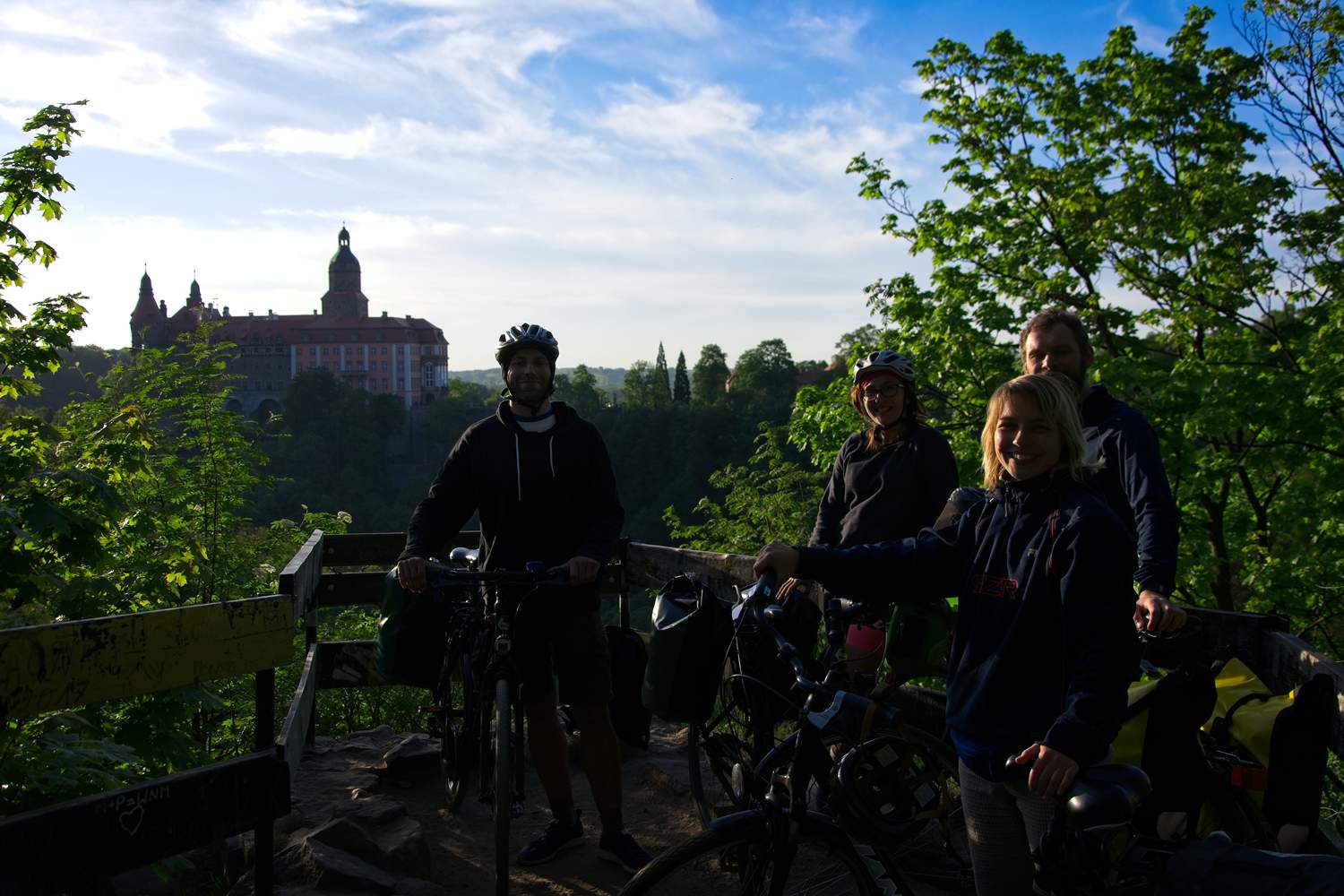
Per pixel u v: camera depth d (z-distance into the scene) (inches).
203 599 444.1
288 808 107.7
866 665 135.9
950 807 108.6
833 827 83.7
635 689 160.9
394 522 5590.6
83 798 91.4
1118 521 78.0
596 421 5954.7
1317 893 59.9
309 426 6264.8
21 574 157.8
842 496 149.1
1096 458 119.0
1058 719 74.7
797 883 82.7
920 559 90.5
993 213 587.5
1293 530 539.8
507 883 120.1
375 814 151.3
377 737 201.0
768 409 5575.8
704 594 127.7
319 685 204.5
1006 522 84.0
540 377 140.8
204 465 476.7
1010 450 83.0
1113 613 75.8
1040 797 80.4
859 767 94.0
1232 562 527.5
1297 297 494.3
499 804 120.8
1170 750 89.0
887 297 624.4
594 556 133.5
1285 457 469.4
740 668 123.0
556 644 140.3
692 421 5349.4
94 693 92.9
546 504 138.6
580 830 147.6
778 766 92.1
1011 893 85.1
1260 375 442.9
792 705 118.5
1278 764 91.0
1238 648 126.1
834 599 117.0
